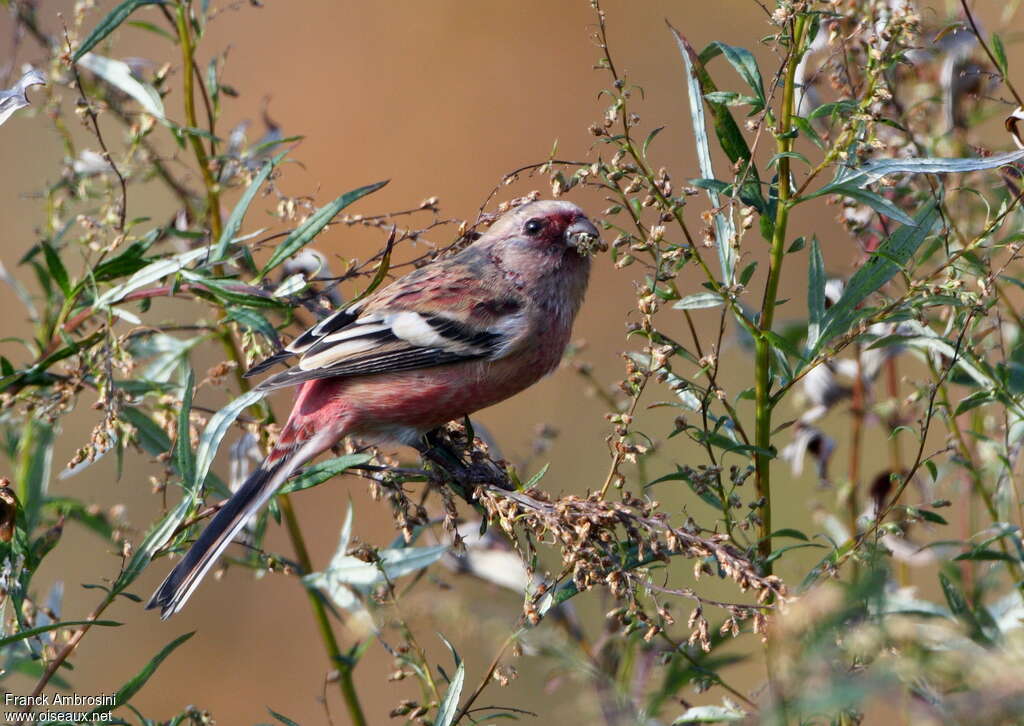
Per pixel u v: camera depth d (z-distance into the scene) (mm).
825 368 10156
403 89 21062
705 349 17250
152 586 15133
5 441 9688
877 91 7340
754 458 7656
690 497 14500
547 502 7402
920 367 13117
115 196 9797
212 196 10039
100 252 9227
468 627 7059
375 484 8070
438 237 18203
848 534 9609
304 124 20875
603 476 16047
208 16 9859
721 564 6633
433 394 9336
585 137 20672
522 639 7137
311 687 14789
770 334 7332
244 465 9742
